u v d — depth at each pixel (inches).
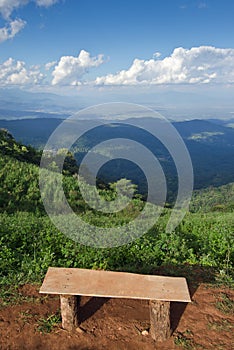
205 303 107.8
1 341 87.3
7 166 340.2
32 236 174.2
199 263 147.2
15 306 102.7
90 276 99.5
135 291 92.0
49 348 86.2
